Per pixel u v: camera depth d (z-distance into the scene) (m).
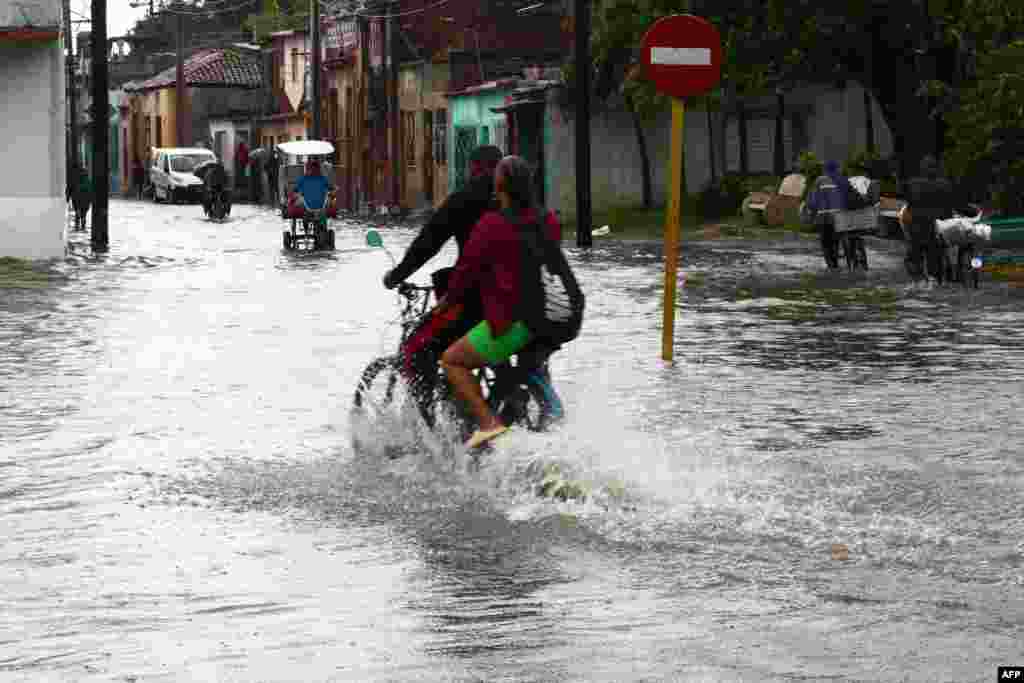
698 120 65.06
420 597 9.18
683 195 65.19
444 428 13.01
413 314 14.41
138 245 49.34
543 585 9.40
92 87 46.62
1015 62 38.97
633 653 8.03
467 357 12.25
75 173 60.22
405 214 80.62
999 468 12.81
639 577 9.55
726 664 7.84
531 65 79.19
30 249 41.56
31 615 8.87
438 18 81.75
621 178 65.56
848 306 27.48
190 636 8.43
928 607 8.83
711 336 22.86
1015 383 17.86
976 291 30.19
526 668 7.80
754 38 49.69
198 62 119.31
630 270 37.06
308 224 47.25
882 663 7.83
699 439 14.12
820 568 9.70
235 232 58.69
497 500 11.68
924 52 48.88
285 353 21.14
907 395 16.97
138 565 9.99
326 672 7.78
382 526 10.99
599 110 65.06
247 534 10.81
